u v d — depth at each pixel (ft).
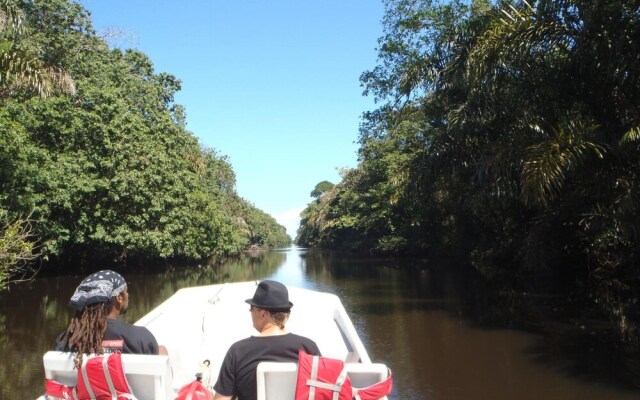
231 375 10.16
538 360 29.19
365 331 39.09
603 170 33.94
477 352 31.68
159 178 79.20
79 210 72.79
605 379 25.32
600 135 33.01
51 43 71.26
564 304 47.26
